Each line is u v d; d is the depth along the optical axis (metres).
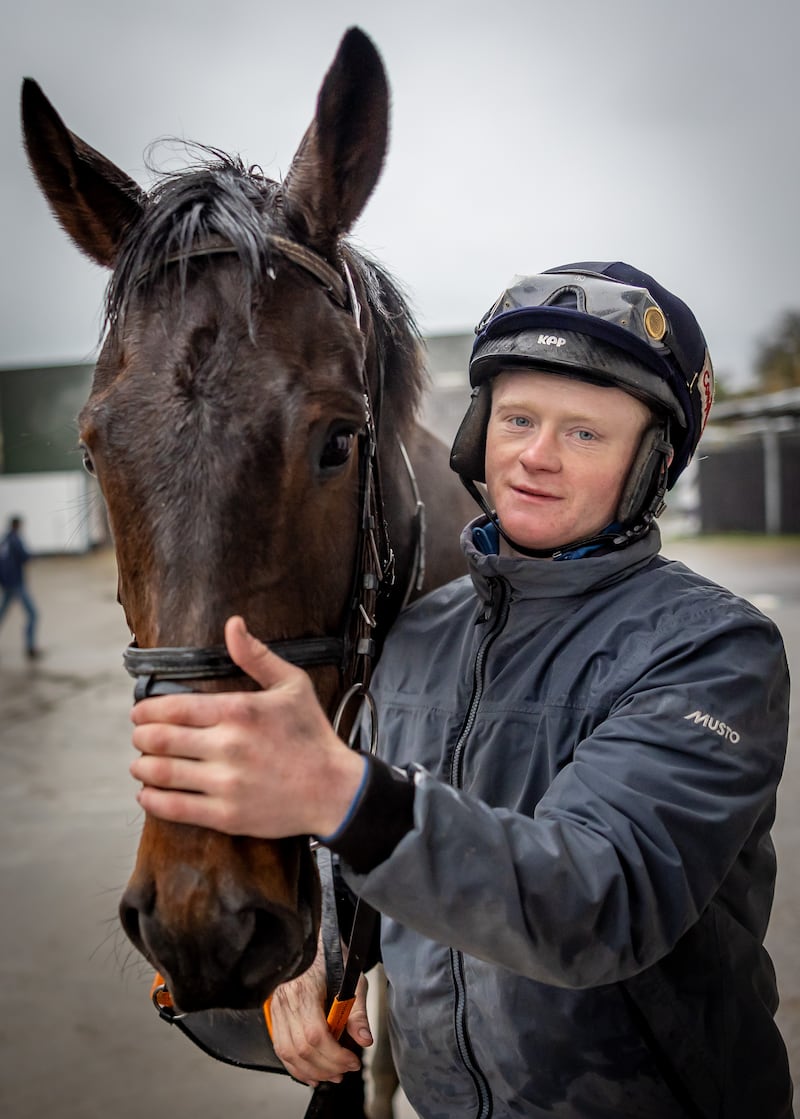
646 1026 0.84
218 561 0.77
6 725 5.70
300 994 1.00
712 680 0.78
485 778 0.88
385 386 1.20
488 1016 0.86
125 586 0.84
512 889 0.64
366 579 0.99
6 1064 2.14
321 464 0.86
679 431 0.94
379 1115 1.79
